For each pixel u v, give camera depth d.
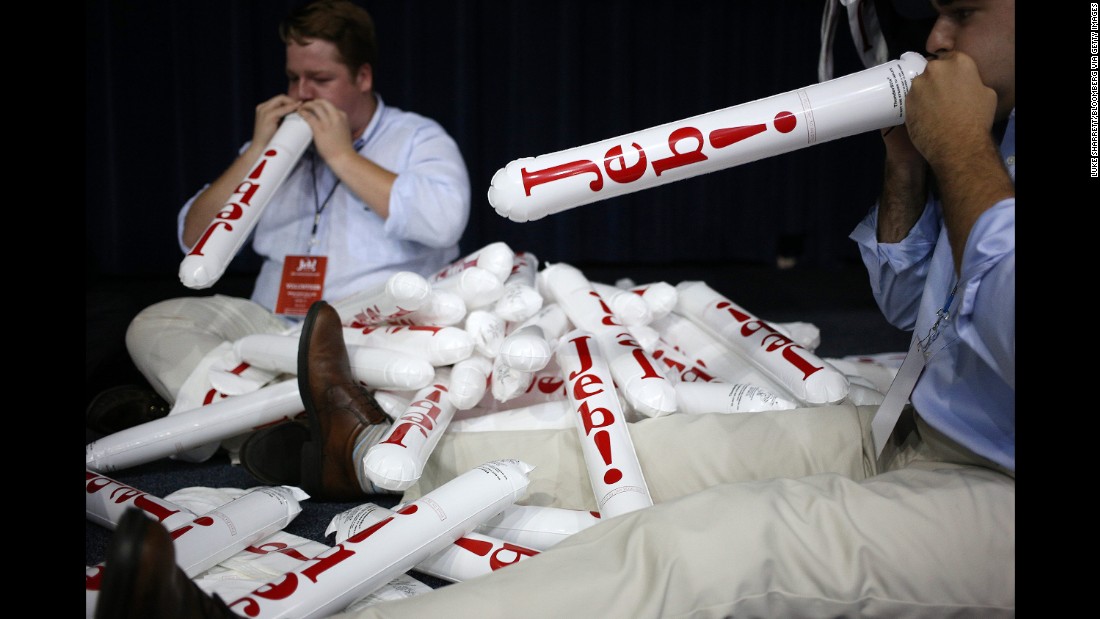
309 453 1.36
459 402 1.39
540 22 5.01
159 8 4.51
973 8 0.97
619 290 1.71
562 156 1.06
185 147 4.64
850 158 5.52
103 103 4.52
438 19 4.84
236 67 4.59
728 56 5.36
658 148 1.04
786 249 5.61
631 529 0.89
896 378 1.09
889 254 1.24
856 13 1.18
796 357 1.38
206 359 1.67
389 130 2.04
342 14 1.90
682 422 1.25
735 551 0.86
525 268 1.80
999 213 0.89
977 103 0.94
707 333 1.65
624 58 5.16
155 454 1.50
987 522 0.87
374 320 1.59
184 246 1.94
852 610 0.87
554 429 1.36
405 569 1.03
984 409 0.98
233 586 1.04
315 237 1.96
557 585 0.83
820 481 0.94
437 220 1.87
